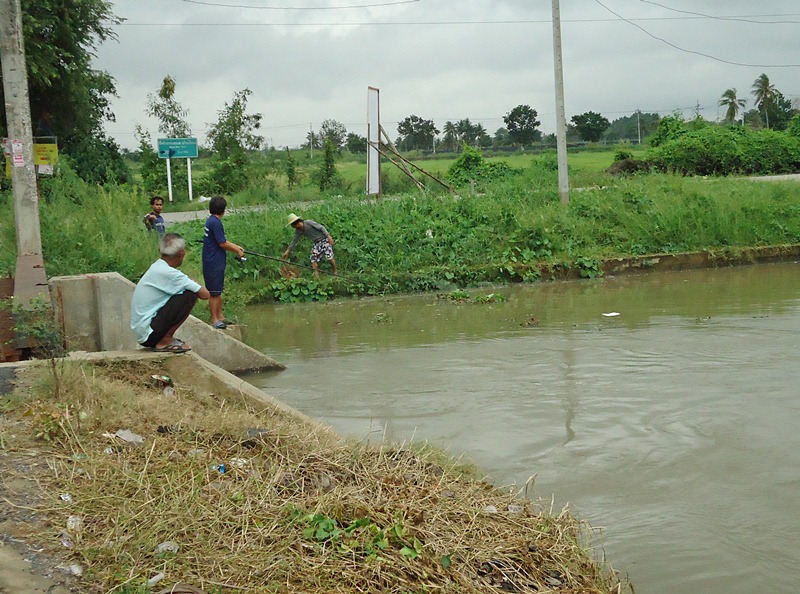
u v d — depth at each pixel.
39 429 5.29
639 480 6.02
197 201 35.47
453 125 79.56
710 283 16.53
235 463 5.18
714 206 20.56
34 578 3.75
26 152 11.61
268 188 37.41
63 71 25.55
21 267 9.86
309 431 6.15
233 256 16.50
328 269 17.03
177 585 3.79
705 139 35.81
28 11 23.84
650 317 12.62
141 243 13.30
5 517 4.22
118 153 35.22
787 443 6.71
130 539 4.16
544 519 5.10
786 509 5.50
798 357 9.55
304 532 4.40
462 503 5.16
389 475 5.42
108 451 5.11
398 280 16.84
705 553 4.92
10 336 8.23
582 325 12.12
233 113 38.94
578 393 8.30
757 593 4.49
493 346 10.79
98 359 6.99
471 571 4.33
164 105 40.50
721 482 5.96
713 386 8.41
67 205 14.75
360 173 43.50
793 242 20.36
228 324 11.55
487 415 7.64
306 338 12.01
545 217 19.42
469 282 17.33
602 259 18.42
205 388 7.25
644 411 7.64
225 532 4.36
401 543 4.45
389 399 8.30
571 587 4.38
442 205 19.61
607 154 60.50
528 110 80.94
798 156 36.66
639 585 4.56
